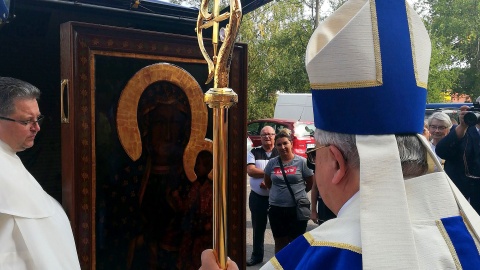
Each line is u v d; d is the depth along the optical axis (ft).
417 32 3.78
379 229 3.29
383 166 3.44
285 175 14.52
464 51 98.99
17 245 6.29
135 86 8.68
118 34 8.42
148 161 9.02
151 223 9.11
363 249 3.26
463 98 104.94
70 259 6.69
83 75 8.11
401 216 3.31
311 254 3.58
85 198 8.23
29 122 6.79
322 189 3.96
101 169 8.46
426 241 3.39
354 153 3.65
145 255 9.07
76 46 8.01
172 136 9.27
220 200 4.42
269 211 14.92
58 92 10.14
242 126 9.95
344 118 3.66
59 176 10.28
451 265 3.33
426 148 3.71
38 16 9.48
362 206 3.37
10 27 9.47
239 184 10.00
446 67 82.64
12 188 6.33
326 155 3.85
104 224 8.57
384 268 3.19
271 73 70.08
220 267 4.42
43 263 6.29
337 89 3.67
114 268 8.71
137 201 8.89
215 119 4.40
